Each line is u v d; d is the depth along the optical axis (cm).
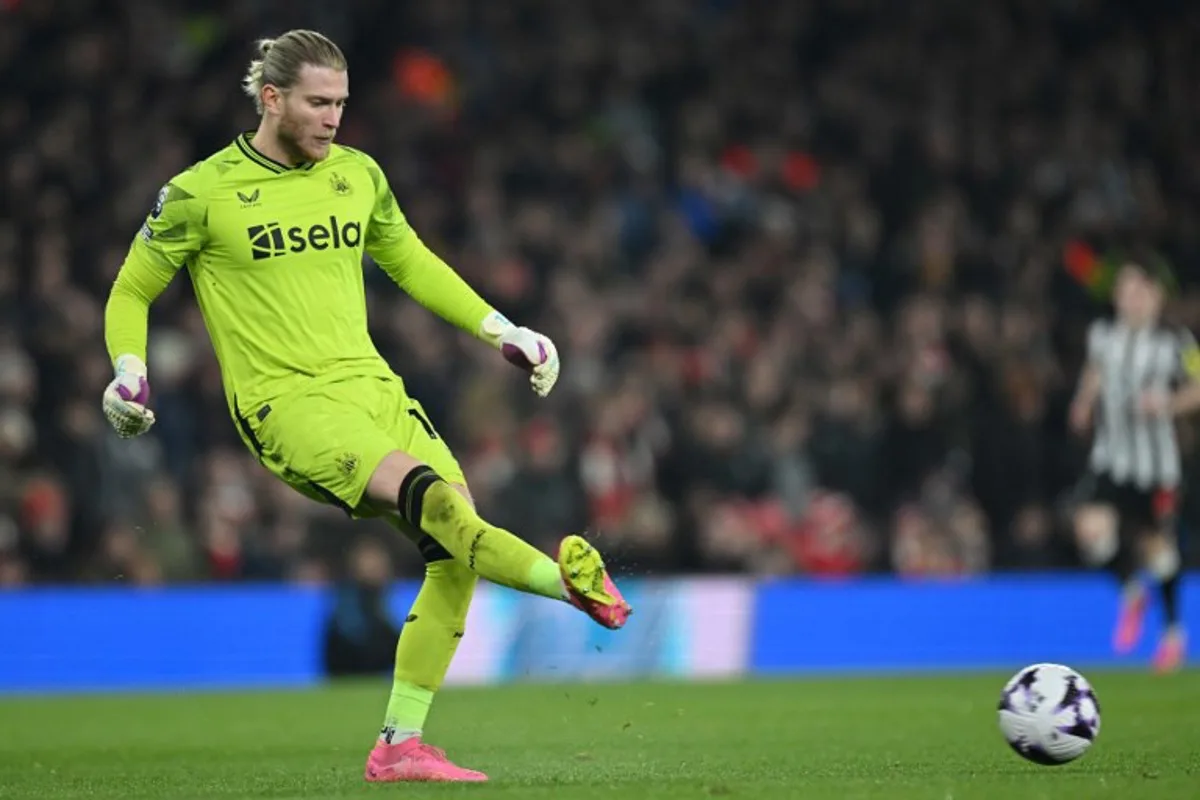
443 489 1823
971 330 5838
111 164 5509
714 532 5019
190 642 4253
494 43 6475
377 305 5341
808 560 5156
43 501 4484
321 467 1872
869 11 7100
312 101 1878
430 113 6053
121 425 1873
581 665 4412
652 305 5712
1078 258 6412
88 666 4162
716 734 2614
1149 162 7138
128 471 4688
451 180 5966
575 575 1684
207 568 4600
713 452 5228
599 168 6144
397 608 4388
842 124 6731
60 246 5031
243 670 4284
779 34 6975
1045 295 6294
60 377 4834
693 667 4528
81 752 2498
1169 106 7281
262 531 4734
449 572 1919
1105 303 6312
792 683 3944
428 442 1942
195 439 4941
